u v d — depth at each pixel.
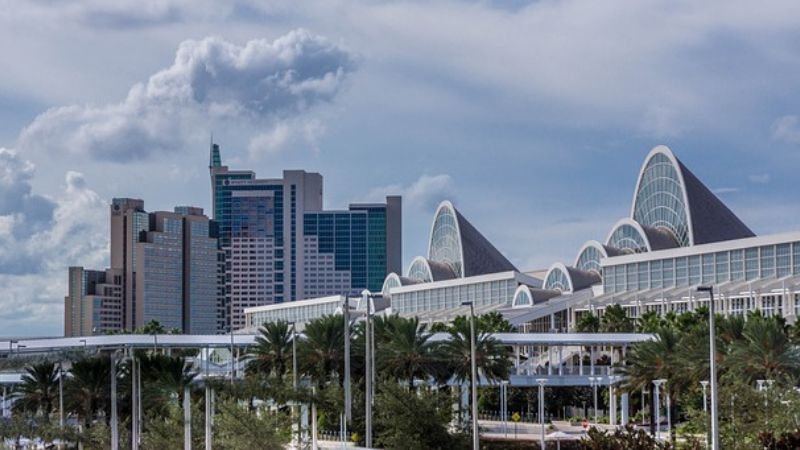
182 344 148.88
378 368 115.31
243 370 141.62
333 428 110.06
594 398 157.75
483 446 100.38
